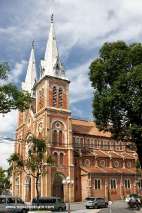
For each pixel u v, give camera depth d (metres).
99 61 41.44
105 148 94.94
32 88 96.19
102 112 39.69
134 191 87.50
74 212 50.03
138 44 39.69
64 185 78.12
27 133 91.12
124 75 37.88
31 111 91.00
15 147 96.94
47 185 76.00
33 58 103.62
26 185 85.44
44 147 64.44
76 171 84.06
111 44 41.16
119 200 82.25
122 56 39.50
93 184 81.06
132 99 37.69
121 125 39.78
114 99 38.00
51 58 88.81
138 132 37.34
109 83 40.88
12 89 28.59
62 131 83.62
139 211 47.84
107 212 46.81
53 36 92.12
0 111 28.75
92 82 41.56
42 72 89.06
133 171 90.62
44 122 82.69
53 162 70.38
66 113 85.50
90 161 88.00
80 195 81.62
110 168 89.88
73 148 86.69
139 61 39.28
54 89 86.19
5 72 28.41
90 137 93.19
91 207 57.97
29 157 64.12
